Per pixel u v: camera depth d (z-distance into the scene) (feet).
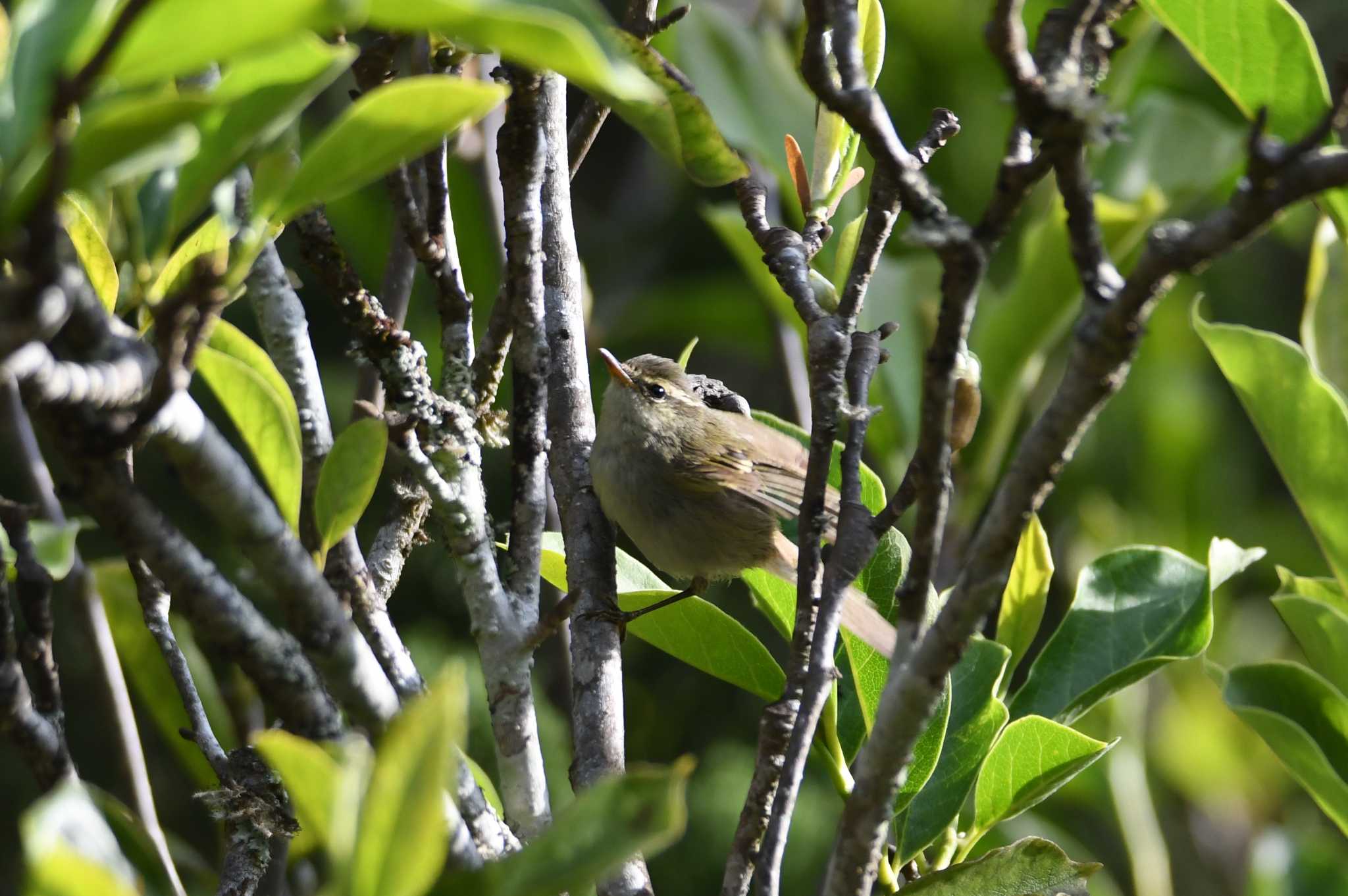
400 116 10.37
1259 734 20.76
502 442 21.25
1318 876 23.73
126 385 10.09
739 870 14.79
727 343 46.93
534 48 9.24
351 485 14.39
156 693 22.82
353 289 15.43
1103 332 10.50
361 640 11.62
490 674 16.08
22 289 8.37
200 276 9.89
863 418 16.12
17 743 13.87
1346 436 20.54
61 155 8.17
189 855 23.80
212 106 9.29
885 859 18.65
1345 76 9.79
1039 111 10.69
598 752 19.38
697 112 14.94
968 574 11.35
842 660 21.81
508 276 18.49
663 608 21.16
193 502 44.62
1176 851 36.32
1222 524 40.75
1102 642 21.98
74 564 19.40
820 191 19.17
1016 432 33.22
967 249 11.00
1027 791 19.63
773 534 29.73
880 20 19.36
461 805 14.15
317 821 10.45
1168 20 17.87
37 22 9.11
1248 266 50.60
